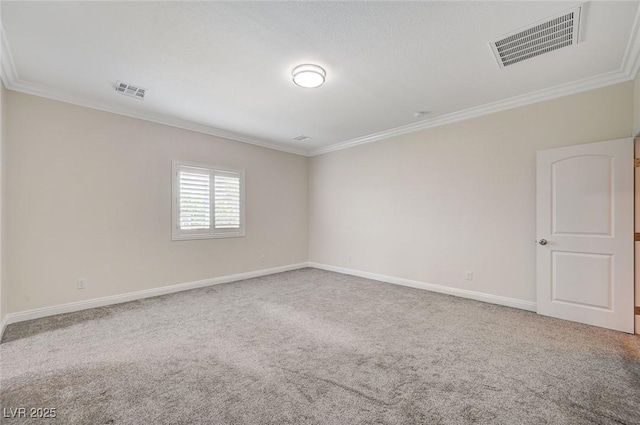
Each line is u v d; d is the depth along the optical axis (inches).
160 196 164.1
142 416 64.5
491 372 82.6
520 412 65.9
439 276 168.4
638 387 75.2
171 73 113.2
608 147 113.0
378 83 122.0
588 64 106.7
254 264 211.6
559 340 103.1
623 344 99.7
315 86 119.3
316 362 88.5
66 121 133.3
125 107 148.0
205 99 138.4
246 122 173.3
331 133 197.6
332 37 90.4
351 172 218.4
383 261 197.6
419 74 114.3
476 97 137.1
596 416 64.5
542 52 98.8
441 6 76.8
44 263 127.6
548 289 127.0
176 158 170.9
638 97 105.0
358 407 67.6
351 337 106.7
